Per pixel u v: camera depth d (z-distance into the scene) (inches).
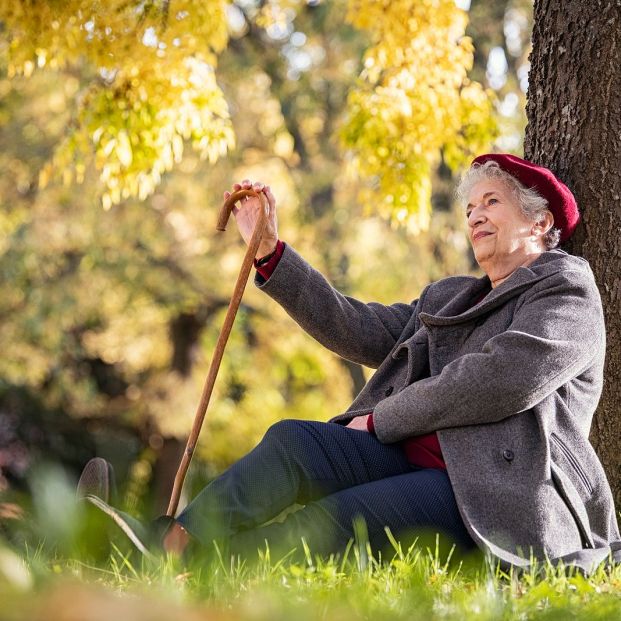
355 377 745.0
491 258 181.6
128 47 280.4
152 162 286.8
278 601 110.0
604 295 197.9
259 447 159.0
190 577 134.5
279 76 671.1
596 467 167.2
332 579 134.3
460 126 312.8
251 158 691.4
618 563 163.6
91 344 761.0
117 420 783.1
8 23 278.1
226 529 150.8
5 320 697.6
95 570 134.9
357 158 318.0
